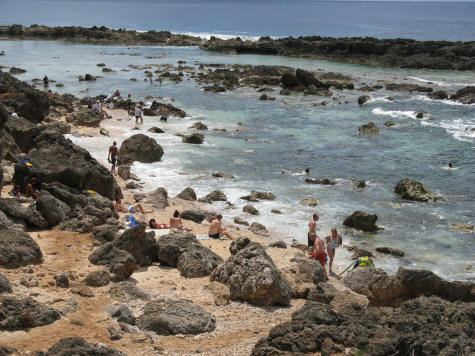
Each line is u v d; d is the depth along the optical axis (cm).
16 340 945
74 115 3872
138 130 3853
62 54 8538
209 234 1981
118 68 7175
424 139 3803
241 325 1152
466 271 1875
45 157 2288
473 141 3741
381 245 2103
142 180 2816
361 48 8625
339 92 5794
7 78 4244
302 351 876
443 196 2681
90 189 2275
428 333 858
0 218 1670
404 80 6600
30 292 1170
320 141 3738
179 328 1075
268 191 2719
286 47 9494
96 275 1317
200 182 2833
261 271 1308
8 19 16888
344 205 2542
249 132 3962
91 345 865
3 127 2864
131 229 1578
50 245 1606
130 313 1112
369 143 3700
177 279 1467
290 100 5312
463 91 5291
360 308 1074
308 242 1958
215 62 8200
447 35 14525
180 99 5209
